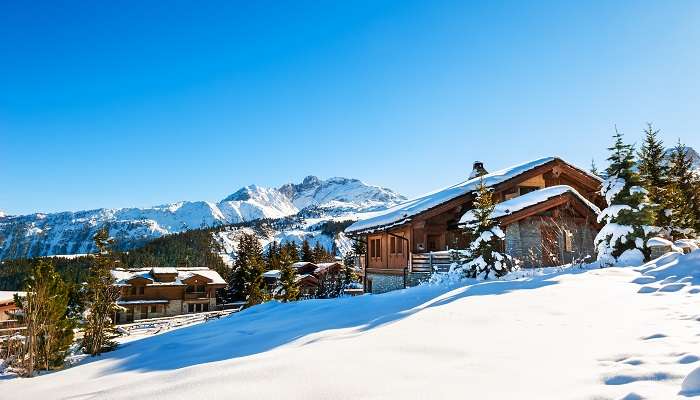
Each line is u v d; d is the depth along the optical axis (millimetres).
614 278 10320
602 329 5762
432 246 24984
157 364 8016
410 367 4746
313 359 5309
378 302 12078
